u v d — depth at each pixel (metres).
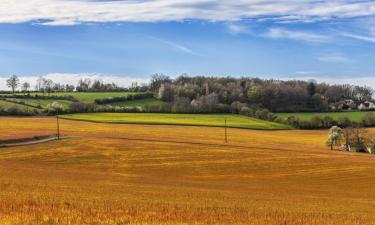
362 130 114.56
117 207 29.08
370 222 28.88
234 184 62.78
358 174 75.50
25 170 62.91
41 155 84.31
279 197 47.78
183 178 68.31
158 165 78.81
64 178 55.22
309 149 107.62
